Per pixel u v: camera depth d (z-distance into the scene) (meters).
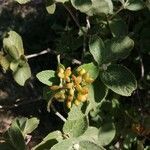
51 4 0.27
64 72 0.23
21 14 0.73
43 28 0.70
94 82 0.24
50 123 0.59
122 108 0.35
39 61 0.67
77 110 0.24
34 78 0.61
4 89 0.64
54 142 0.25
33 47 0.69
